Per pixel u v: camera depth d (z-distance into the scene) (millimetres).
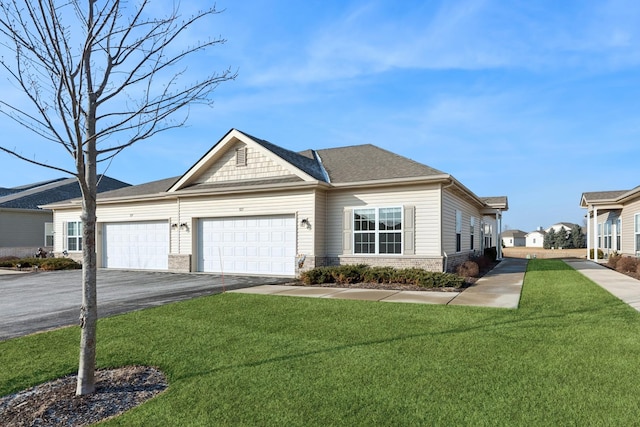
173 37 5023
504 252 47219
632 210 20609
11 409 4246
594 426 3502
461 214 17875
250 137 16984
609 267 19109
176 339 6473
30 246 27031
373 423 3658
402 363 5129
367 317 7680
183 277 15945
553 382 4434
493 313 7832
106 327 7340
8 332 7324
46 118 4543
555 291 10648
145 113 4895
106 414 4117
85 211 4660
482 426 3551
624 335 6129
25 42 4312
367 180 14922
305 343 6078
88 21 4395
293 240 15711
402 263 14469
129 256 20250
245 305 9164
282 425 3668
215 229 17625
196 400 4227
